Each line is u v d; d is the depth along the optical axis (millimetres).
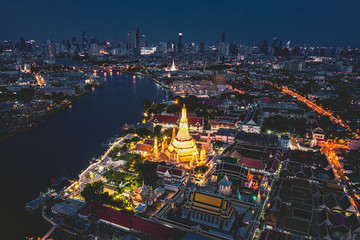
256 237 146250
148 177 199250
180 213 166125
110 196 181000
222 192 184625
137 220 151375
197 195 158000
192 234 146250
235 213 165125
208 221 154750
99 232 148250
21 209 180250
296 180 198000
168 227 147625
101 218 156000
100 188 186250
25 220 168875
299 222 149250
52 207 170375
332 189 189750
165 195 186625
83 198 183875
